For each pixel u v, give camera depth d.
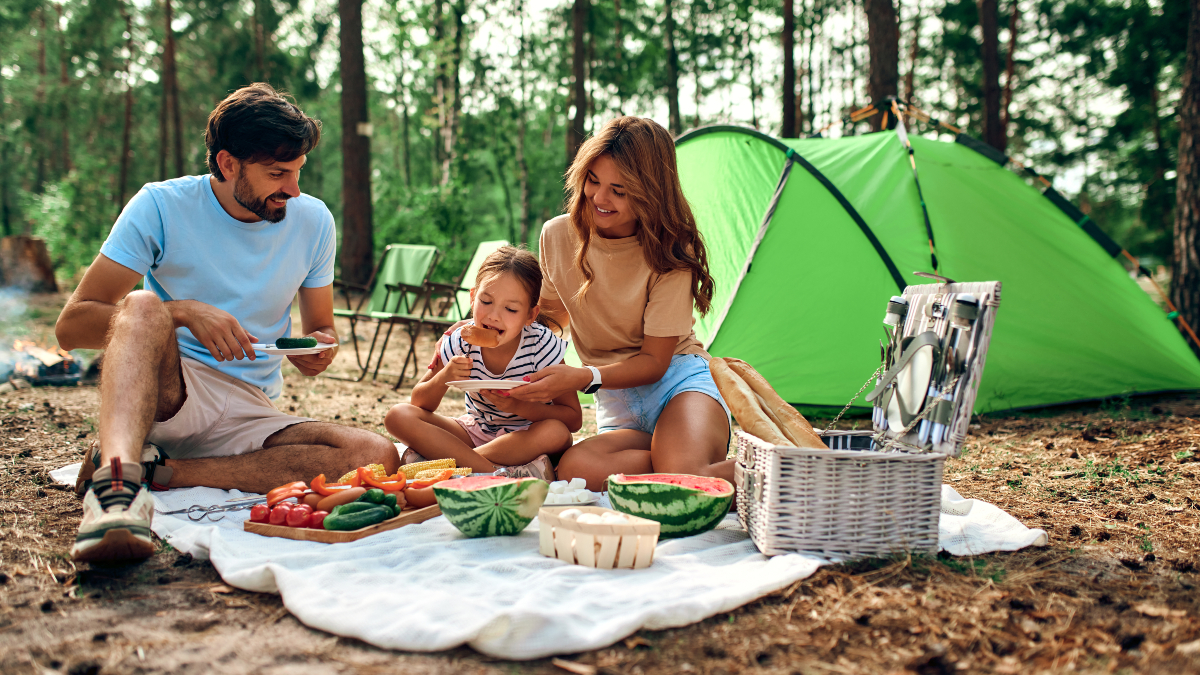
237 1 25.64
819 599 1.83
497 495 2.21
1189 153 7.35
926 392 2.22
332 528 2.21
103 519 1.89
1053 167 24.30
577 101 15.80
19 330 8.75
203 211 2.73
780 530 2.10
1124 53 19.52
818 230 5.14
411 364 7.64
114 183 25.67
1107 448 3.98
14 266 13.38
